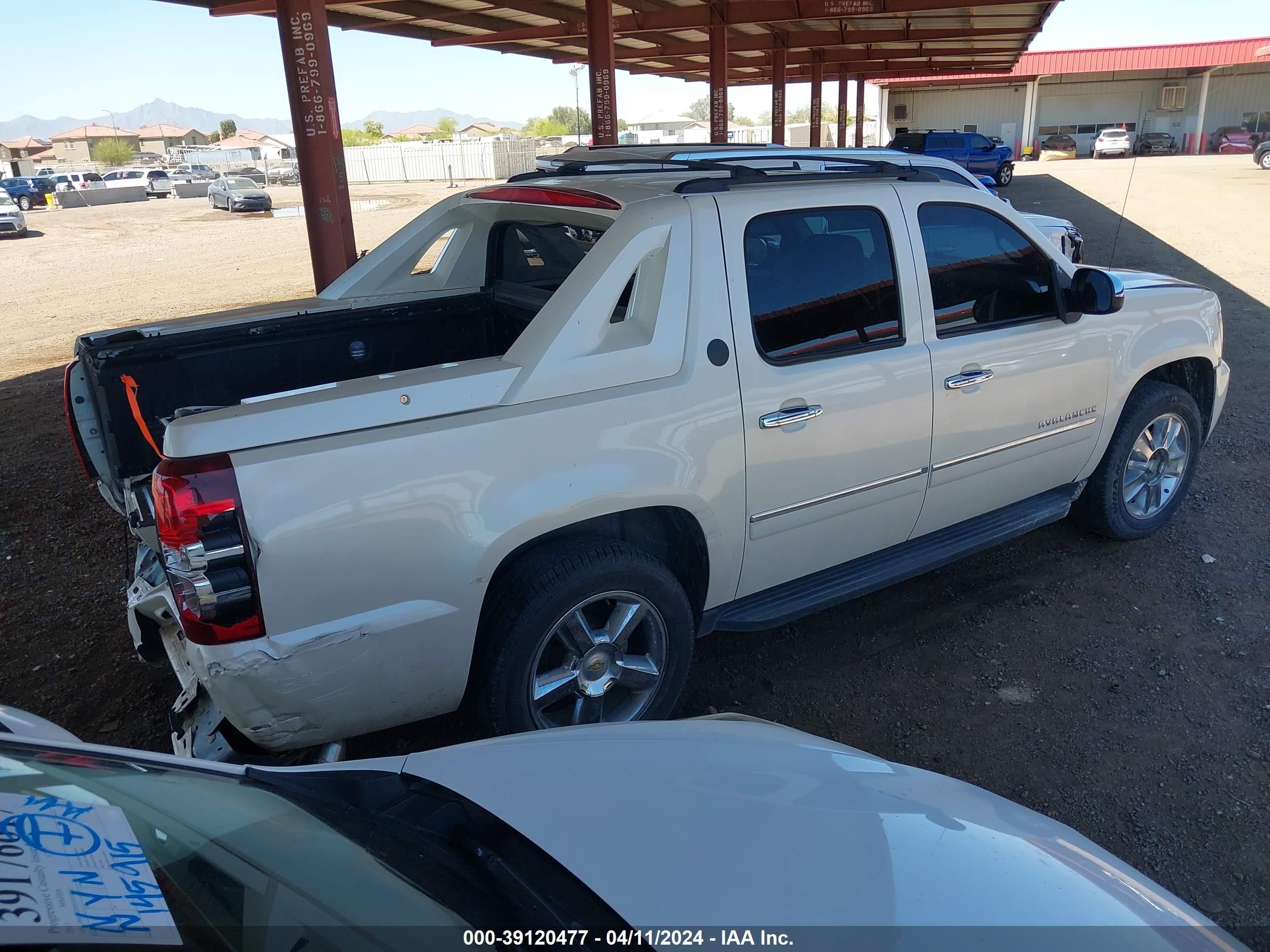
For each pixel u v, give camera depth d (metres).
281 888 1.46
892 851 1.66
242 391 3.62
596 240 3.91
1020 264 3.96
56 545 5.32
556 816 1.75
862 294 3.45
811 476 3.35
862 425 3.43
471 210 4.15
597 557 2.87
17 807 1.41
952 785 2.02
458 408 2.64
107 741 3.43
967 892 1.57
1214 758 3.16
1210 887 2.62
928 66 35.16
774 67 23.78
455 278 4.44
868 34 23.03
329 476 2.42
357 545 2.47
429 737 3.43
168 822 1.53
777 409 3.20
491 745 2.11
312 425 2.44
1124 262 13.65
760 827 1.70
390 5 13.39
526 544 2.90
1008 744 3.29
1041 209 21.98
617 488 2.86
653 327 2.97
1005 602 4.31
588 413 2.81
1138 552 4.74
